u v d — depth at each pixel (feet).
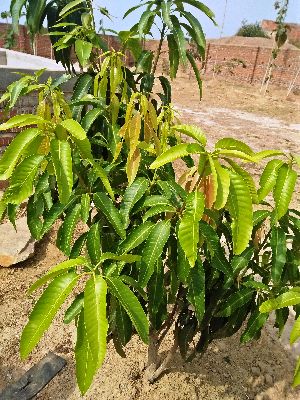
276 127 22.58
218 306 3.65
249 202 2.13
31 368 5.09
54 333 5.68
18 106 7.79
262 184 2.62
